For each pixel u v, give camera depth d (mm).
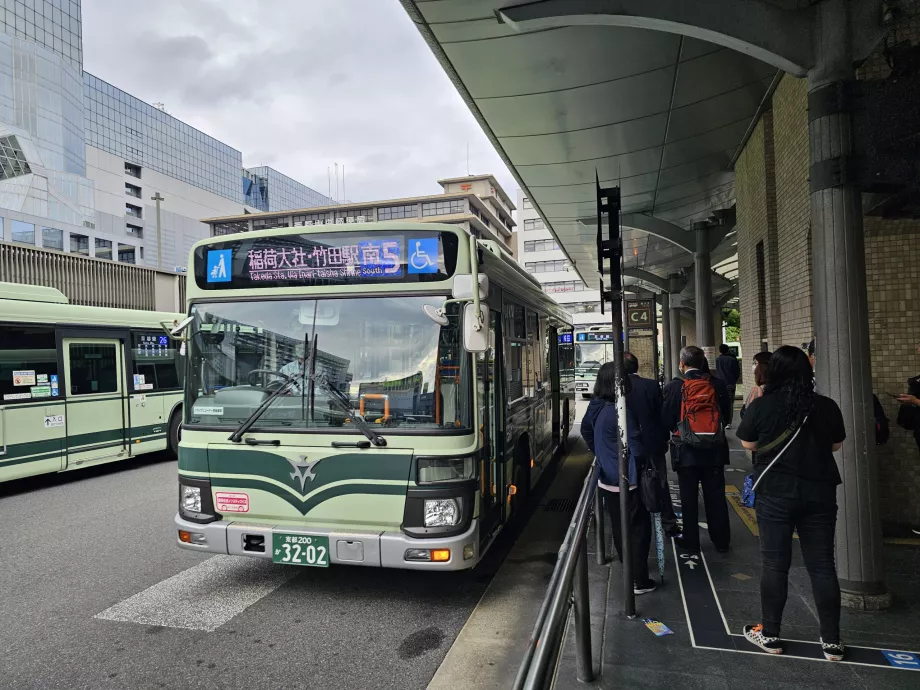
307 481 4449
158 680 3570
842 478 4117
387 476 4332
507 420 5828
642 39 6762
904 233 5781
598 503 5250
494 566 5566
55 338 9141
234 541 4543
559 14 4816
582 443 13102
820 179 4191
